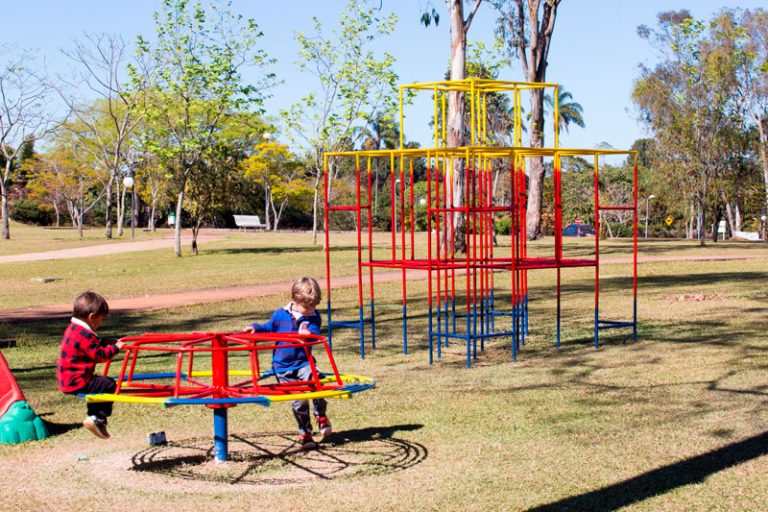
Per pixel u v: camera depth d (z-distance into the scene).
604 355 9.84
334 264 27.67
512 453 5.72
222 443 5.71
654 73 46.06
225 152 34.94
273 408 7.40
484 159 11.48
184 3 31.64
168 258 32.06
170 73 32.62
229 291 19.31
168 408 7.43
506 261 10.70
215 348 5.09
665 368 8.81
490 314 11.71
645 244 41.34
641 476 5.13
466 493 4.89
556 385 8.11
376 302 16.78
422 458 5.67
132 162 57.22
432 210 9.78
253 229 81.56
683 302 15.43
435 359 10.00
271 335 5.62
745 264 25.89
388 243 43.34
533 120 36.59
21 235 57.00
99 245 42.78
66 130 65.50
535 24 35.72
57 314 15.15
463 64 23.69
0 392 6.61
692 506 4.59
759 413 6.68
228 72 32.59
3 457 5.87
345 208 10.76
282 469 5.50
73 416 7.12
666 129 45.12
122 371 5.45
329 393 5.04
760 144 47.41
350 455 5.80
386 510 4.64
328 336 10.95
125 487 5.14
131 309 15.70
